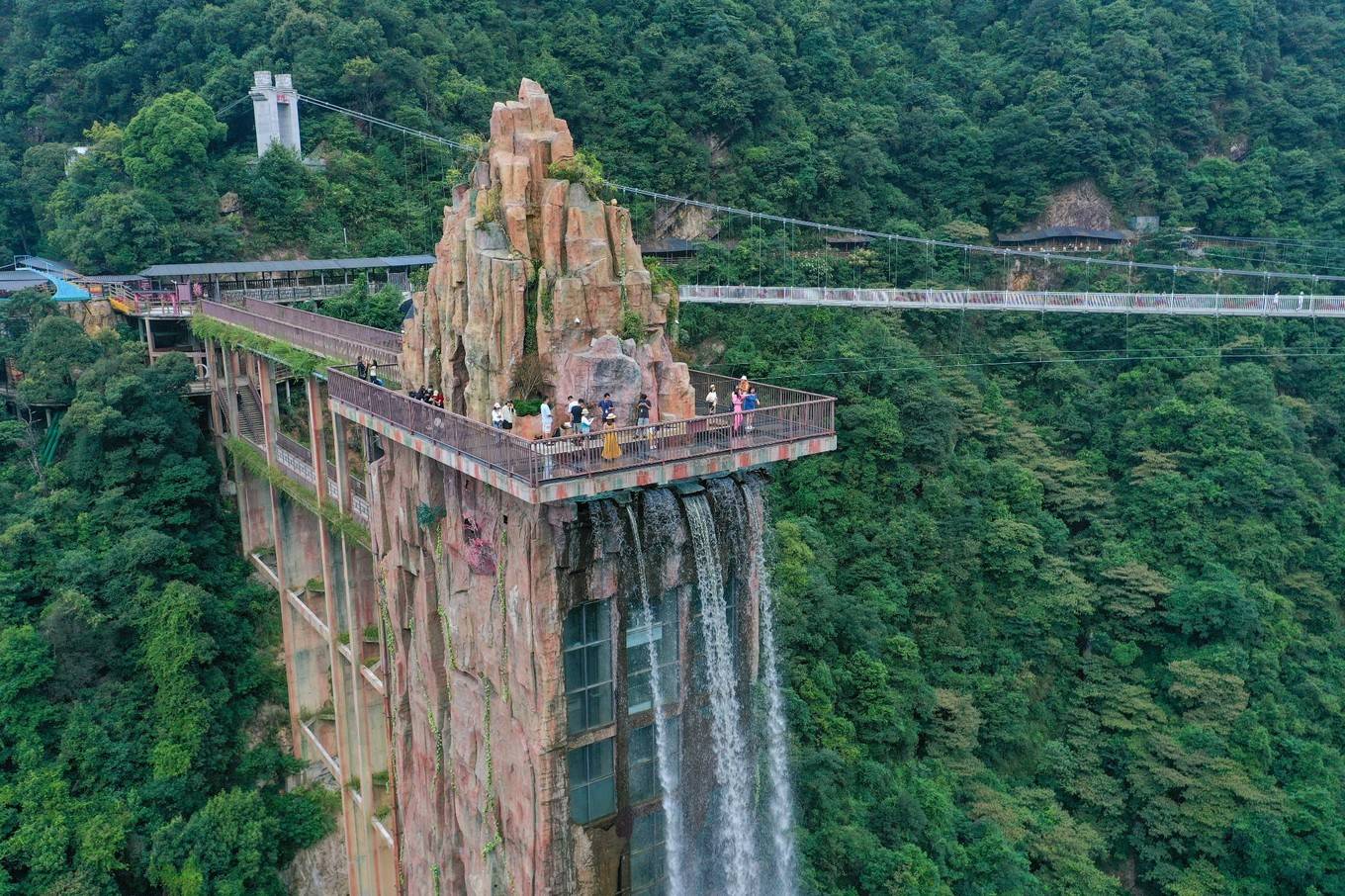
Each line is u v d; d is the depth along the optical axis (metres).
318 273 81.94
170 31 96.19
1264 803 53.31
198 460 56.84
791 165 95.50
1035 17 113.62
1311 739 60.03
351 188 89.31
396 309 72.31
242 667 51.59
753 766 33.22
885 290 84.31
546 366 29.52
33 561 49.91
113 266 76.94
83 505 53.34
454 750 33.03
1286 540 70.00
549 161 30.56
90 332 66.94
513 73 100.38
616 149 95.12
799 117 100.06
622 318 30.27
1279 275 92.38
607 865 29.30
